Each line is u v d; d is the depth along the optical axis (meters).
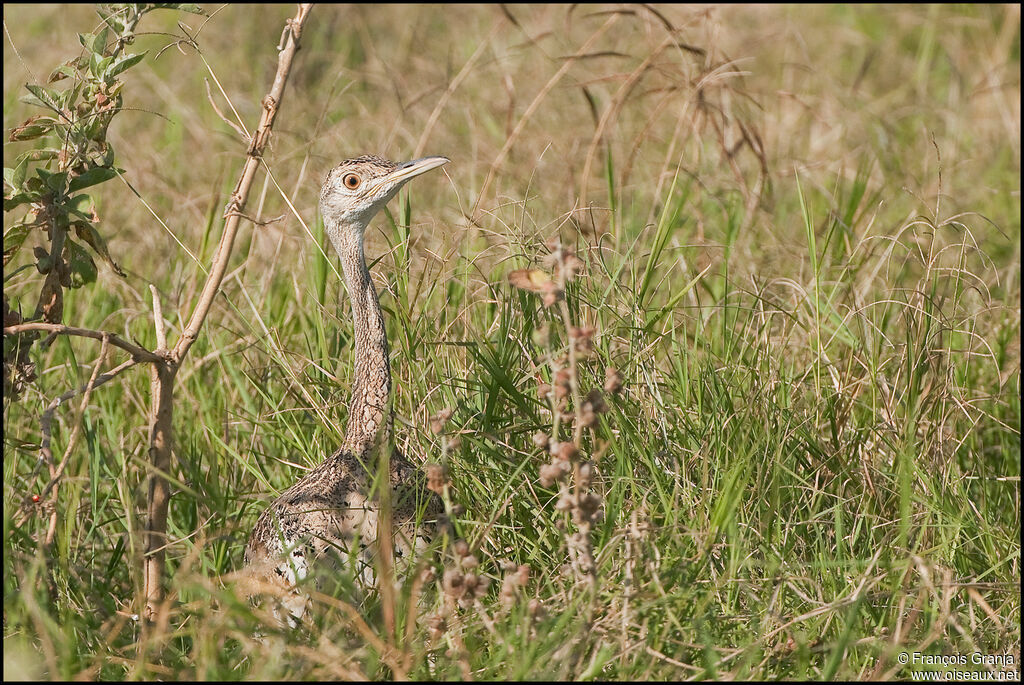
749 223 13.27
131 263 12.80
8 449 9.12
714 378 9.34
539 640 6.87
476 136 14.77
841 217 13.11
